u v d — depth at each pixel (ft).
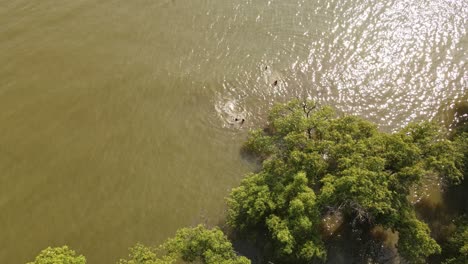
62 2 198.29
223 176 146.51
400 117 161.07
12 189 144.36
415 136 134.21
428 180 142.92
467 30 184.44
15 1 196.75
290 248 113.09
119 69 176.04
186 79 172.86
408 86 168.96
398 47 180.34
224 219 136.56
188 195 142.20
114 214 138.51
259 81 172.35
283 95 168.66
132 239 133.28
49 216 138.31
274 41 184.85
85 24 191.11
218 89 170.09
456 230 128.57
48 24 190.39
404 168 123.75
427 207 138.41
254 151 151.02
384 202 117.19
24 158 151.53
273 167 130.62
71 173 148.05
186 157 151.43
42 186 145.07
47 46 182.80
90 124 160.56
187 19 193.47
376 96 166.91
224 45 183.93
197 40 185.78
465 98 164.35
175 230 134.72
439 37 182.80
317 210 119.85
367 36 184.44
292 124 137.28
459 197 139.85
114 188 144.46
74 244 132.57
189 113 163.63
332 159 133.18
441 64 174.40
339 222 135.13
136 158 151.53
